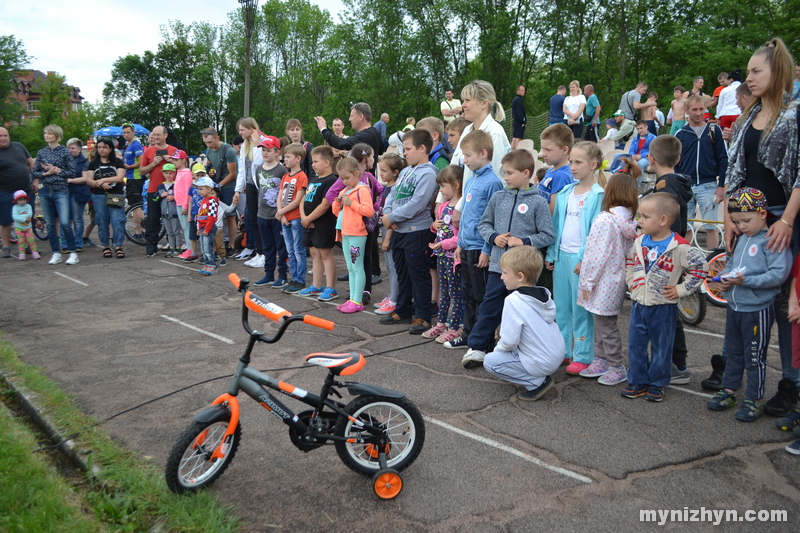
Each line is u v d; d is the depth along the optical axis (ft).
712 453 11.18
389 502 9.82
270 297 23.93
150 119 199.11
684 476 10.43
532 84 127.65
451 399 13.88
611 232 14.07
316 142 170.81
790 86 12.00
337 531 9.09
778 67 11.86
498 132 17.47
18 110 206.49
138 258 32.63
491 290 15.47
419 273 19.02
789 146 11.86
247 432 12.36
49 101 207.21
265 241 25.94
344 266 30.07
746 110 12.78
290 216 24.08
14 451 11.28
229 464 10.82
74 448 11.59
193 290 25.26
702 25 91.81
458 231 17.24
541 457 11.16
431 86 130.31
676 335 14.53
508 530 9.04
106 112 204.03
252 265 29.96
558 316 16.21
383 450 10.23
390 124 129.70
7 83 202.39
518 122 58.13
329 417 10.42
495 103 18.10
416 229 18.75
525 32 125.08
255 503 9.84
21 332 19.57
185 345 18.13
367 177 22.71
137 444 11.85
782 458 10.97
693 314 19.20
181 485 9.81
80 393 14.51
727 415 12.78
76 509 9.64
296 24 194.59
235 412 10.09
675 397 13.84
